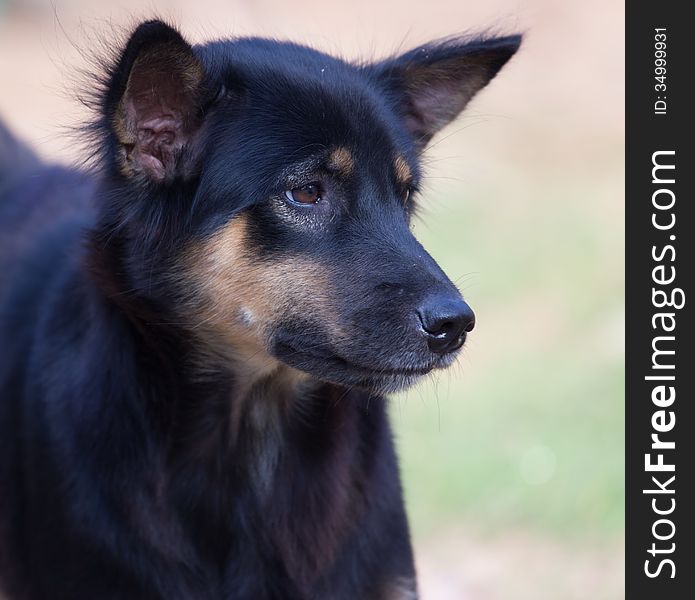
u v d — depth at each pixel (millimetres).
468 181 23766
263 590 7551
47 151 14328
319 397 7605
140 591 7238
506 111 27078
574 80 28141
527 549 12352
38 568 7434
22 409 7730
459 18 30422
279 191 7203
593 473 13281
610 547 12219
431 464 13820
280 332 7238
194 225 7258
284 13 30281
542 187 23688
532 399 15625
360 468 7730
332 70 7676
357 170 7332
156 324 7297
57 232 8688
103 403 7297
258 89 7332
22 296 8359
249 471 7559
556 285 19203
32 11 32406
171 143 7266
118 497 7227
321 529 7582
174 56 7004
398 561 7895
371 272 7066
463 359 16906
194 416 7414
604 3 30500
